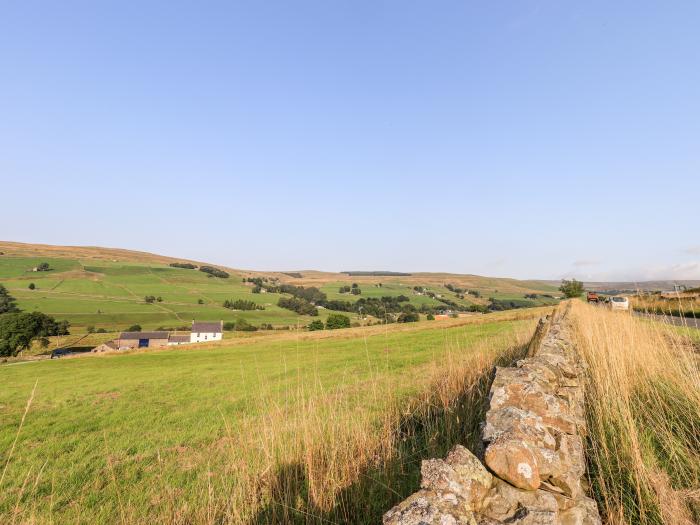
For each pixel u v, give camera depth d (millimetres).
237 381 18938
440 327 37500
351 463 4684
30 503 6488
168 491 6004
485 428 3295
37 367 38812
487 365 8641
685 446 3977
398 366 14461
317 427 5285
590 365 7301
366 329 44844
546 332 7652
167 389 19016
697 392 4770
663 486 3258
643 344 6895
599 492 3514
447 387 7051
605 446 3939
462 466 2652
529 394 3887
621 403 4574
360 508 4137
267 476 4848
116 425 12273
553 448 3193
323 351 27469
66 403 17297
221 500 5008
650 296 10195
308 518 3939
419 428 6414
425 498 2312
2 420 14258
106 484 7090
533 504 2600
